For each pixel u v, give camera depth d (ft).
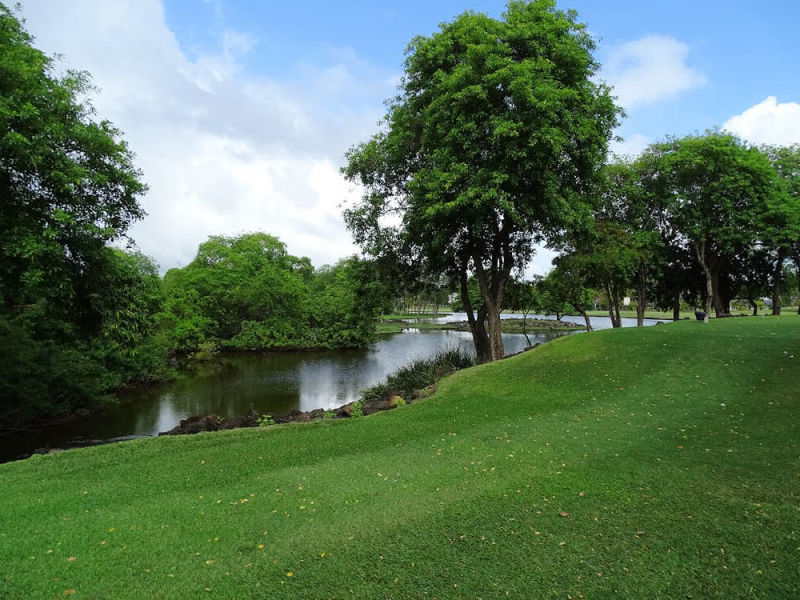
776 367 37.06
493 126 46.19
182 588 13.47
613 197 84.48
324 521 17.58
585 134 48.75
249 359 110.32
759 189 82.84
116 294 45.39
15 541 16.07
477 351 68.13
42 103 33.96
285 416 42.47
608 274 73.72
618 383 38.93
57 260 35.50
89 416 57.36
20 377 50.62
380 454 25.98
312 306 136.46
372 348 130.00
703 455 23.21
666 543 15.17
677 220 86.69
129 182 39.73
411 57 56.29
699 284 107.24
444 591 13.15
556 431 28.71
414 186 51.31
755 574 13.38
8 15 34.63
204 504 19.36
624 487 19.75
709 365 39.81
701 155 82.17
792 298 200.85
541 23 51.62
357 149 67.10
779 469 20.88
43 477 22.95
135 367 72.90
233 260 135.03
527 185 51.44
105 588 13.43
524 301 84.33
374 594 13.09
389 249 65.26
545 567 14.14
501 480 21.16
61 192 35.04
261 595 13.15
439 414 34.71
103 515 18.33
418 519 17.49
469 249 62.08
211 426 38.52
